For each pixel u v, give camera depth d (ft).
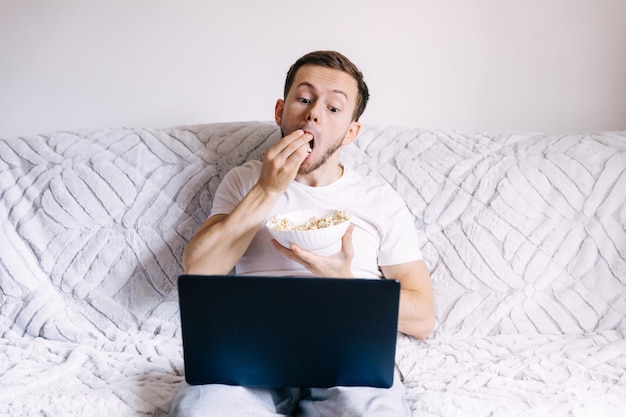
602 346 4.52
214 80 6.55
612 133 5.31
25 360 4.35
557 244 4.89
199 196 5.03
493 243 4.92
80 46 6.45
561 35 6.40
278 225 4.17
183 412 3.33
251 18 6.42
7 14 6.36
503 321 4.83
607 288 4.83
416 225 5.04
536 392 3.86
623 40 6.37
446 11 6.40
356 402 3.46
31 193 4.95
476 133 5.43
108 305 4.84
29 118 6.61
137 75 6.52
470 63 6.49
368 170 5.16
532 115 6.59
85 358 4.39
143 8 6.38
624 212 4.90
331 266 4.05
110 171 5.02
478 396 3.82
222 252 4.33
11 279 4.77
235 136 5.28
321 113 4.51
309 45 6.48
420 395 3.89
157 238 4.91
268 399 3.75
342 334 3.47
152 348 4.59
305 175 4.70
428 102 6.60
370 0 6.40
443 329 4.85
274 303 3.41
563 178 4.99
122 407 3.68
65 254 4.88
